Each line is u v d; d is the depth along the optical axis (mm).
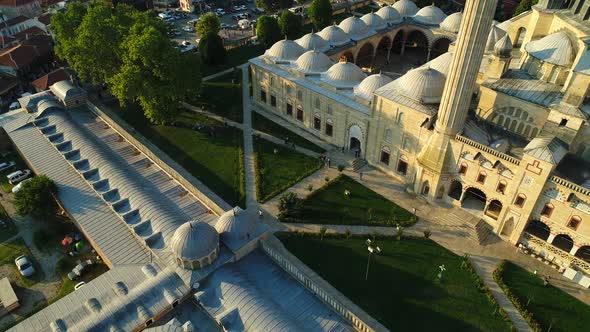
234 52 114625
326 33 98188
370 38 102562
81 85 96250
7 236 59969
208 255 45844
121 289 46031
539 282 53750
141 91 75125
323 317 44094
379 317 49312
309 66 81062
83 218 57125
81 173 62000
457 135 59500
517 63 71688
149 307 43625
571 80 53469
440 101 63031
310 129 82812
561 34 60406
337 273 54719
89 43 78750
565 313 49938
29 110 79062
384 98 66250
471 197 65750
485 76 65250
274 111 88875
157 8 149000
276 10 136375
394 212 64375
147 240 50781
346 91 75125
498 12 128875
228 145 79125
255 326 40875
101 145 70562
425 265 55906
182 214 57531
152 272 48312
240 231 49438
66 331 41438
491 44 80375
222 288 45062
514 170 54938
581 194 49688
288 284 47656
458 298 51625
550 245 55562
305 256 57125
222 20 138000
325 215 63719
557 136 56438
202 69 106062
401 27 108875
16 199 59406
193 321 43844
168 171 64750
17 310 50344
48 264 56000
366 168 74062
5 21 117438
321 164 74125
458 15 103500
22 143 71625
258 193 67500
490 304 50875
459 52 53906
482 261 56656
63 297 47812
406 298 51625
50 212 60812
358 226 62031
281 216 62844
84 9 90812
